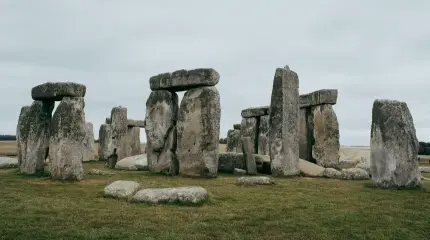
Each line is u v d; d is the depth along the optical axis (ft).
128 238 18.30
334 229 20.66
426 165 71.15
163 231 19.57
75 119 38.78
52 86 39.75
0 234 18.25
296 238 18.99
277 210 24.93
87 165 64.54
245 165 52.70
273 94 48.49
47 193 29.84
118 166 58.70
